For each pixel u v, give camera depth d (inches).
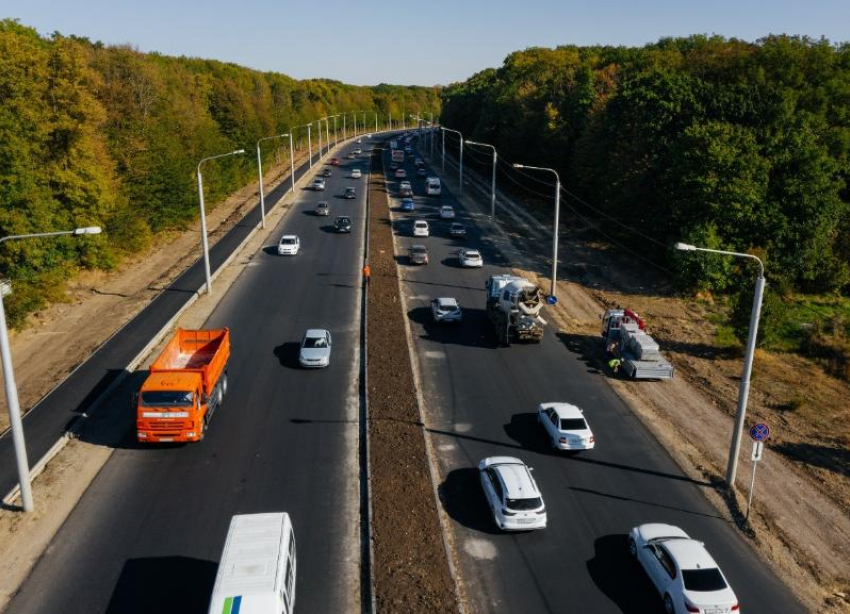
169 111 3080.7
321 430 1125.1
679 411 1257.4
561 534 869.8
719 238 1979.6
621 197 2449.6
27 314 1710.1
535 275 2209.6
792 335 1765.5
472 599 741.9
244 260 2316.7
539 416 1161.4
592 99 3196.4
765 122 2148.1
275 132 5012.3
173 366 1221.1
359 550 817.5
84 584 748.0
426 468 1000.2
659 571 751.7
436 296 1955.0
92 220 2030.0
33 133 1847.9
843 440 1165.1
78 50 2046.0
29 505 881.5
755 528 892.6
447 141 6338.6
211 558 796.0
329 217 3083.2
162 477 973.8
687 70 2751.0
